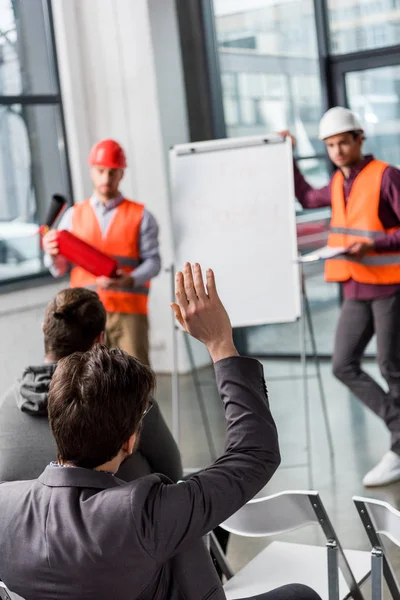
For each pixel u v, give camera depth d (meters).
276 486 3.99
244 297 4.30
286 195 4.25
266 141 4.29
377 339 3.98
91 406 1.35
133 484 1.33
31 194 5.98
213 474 1.34
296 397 5.56
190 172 4.39
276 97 6.38
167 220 6.27
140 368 1.42
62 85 6.18
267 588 2.07
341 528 3.45
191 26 6.31
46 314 2.38
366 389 3.99
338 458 4.31
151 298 6.45
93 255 4.18
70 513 1.34
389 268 3.92
